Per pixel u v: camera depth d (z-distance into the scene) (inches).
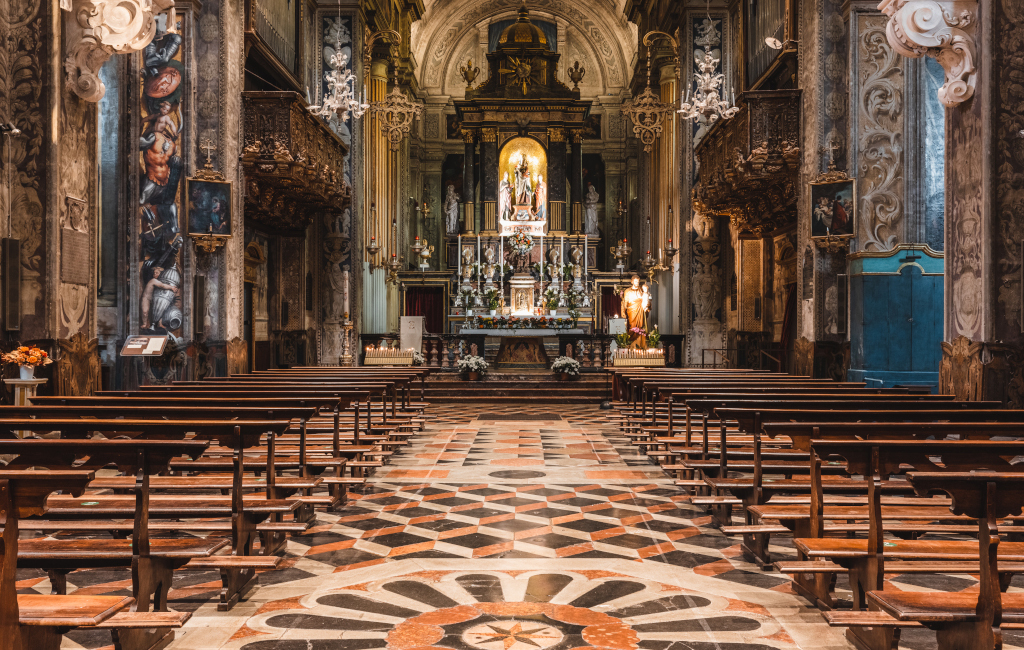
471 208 1320.1
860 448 169.5
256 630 180.5
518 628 181.9
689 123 856.9
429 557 239.0
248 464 264.5
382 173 972.6
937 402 289.7
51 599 141.9
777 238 740.7
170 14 379.2
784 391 360.5
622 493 332.8
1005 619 136.9
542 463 405.4
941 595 152.1
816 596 197.2
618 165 1451.8
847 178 510.0
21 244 341.4
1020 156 355.3
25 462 166.4
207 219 530.3
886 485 225.1
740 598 203.3
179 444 169.2
